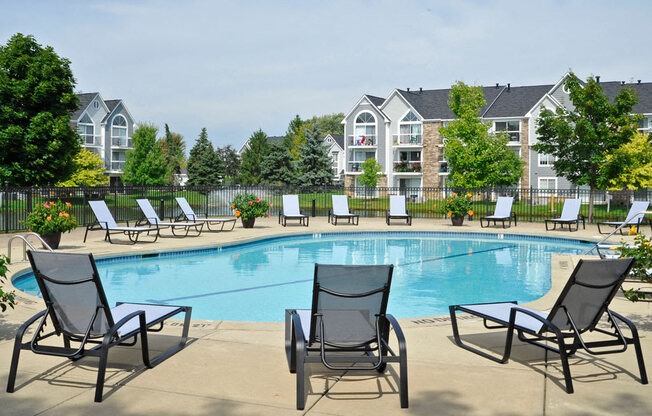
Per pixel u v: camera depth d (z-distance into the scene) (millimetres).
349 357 3930
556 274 9828
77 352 4020
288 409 3748
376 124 52344
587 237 16906
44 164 34000
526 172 46062
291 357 4477
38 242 13398
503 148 38594
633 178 33219
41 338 4324
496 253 14898
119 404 3789
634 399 3973
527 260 13617
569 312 4484
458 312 6980
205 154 65500
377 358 3938
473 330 6008
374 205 34219
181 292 9445
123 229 14141
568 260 11562
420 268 12336
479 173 36531
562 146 26484
